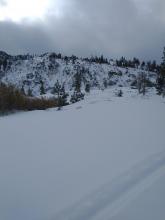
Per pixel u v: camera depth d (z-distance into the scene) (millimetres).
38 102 24141
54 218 4410
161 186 5551
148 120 13469
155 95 37781
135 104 21359
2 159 7379
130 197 5078
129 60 183750
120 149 8273
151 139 9562
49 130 11383
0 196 5164
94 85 145500
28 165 6844
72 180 5859
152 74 156625
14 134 10711
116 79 154750
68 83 154625
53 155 7664
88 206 4750
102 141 9289
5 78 171000
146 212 4582
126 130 11094
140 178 5953
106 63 183250
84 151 8055
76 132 10836
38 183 5727
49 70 169750
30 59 187375
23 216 4477
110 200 4969
